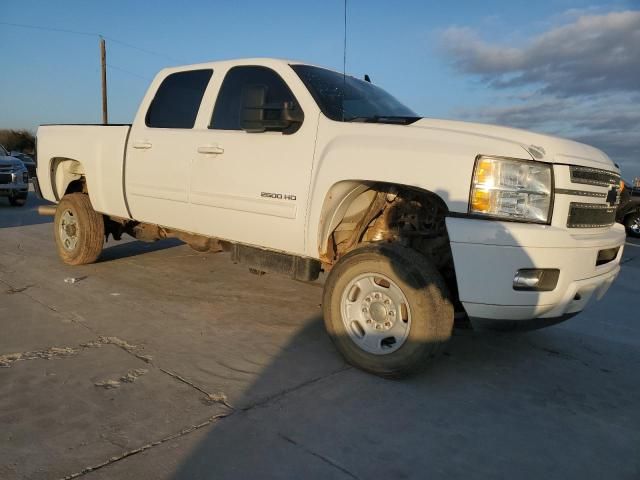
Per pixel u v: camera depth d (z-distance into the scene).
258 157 4.23
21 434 2.72
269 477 2.47
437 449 2.81
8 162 13.68
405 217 3.99
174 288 5.66
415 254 3.51
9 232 9.00
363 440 2.84
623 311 5.90
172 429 2.84
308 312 5.06
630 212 14.44
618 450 2.93
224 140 4.50
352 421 3.04
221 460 2.58
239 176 4.34
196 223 4.82
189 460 2.57
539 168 3.27
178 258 7.20
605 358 4.38
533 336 4.82
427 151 3.40
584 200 3.50
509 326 3.39
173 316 4.73
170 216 5.07
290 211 4.01
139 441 2.71
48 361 3.63
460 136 3.42
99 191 5.80
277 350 4.05
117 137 5.56
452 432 2.99
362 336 3.72
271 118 3.98
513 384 3.72
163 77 5.38
